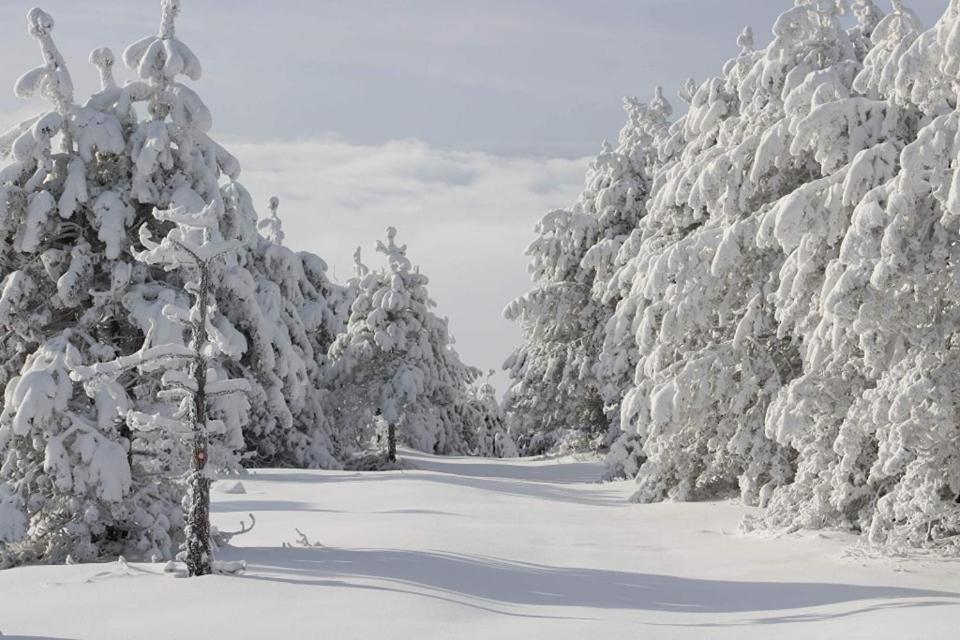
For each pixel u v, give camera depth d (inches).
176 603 456.1
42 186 687.1
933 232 587.8
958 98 557.0
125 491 621.9
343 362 1647.4
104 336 707.4
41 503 634.2
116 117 714.2
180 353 514.9
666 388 860.6
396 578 508.7
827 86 747.4
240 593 472.1
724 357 856.3
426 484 1065.5
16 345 695.1
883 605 434.6
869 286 583.8
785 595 488.1
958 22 534.9
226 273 758.5
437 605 447.8
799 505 695.7
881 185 601.9
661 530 754.2
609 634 390.3
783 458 837.8
